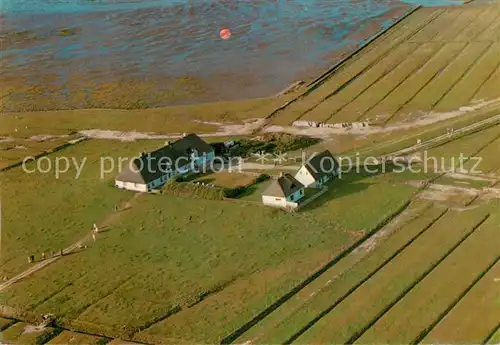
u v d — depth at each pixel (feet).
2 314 289.53
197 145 424.87
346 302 276.62
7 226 365.40
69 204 384.88
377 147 434.30
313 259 310.24
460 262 297.74
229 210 364.17
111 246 337.31
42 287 305.53
